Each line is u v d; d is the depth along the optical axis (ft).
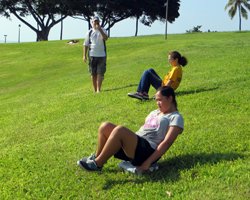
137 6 214.69
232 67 50.08
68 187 21.39
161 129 21.13
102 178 21.75
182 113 31.83
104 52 45.42
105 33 45.03
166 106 21.38
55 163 24.80
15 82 79.41
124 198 19.40
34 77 82.58
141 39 125.59
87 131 30.86
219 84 40.40
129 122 31.58
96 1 207.31
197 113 31.40
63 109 40.29
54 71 86.38
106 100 40.73
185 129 27.55
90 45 45.37
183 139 25.32
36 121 37.58
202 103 33.81
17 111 44.78
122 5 213.25
